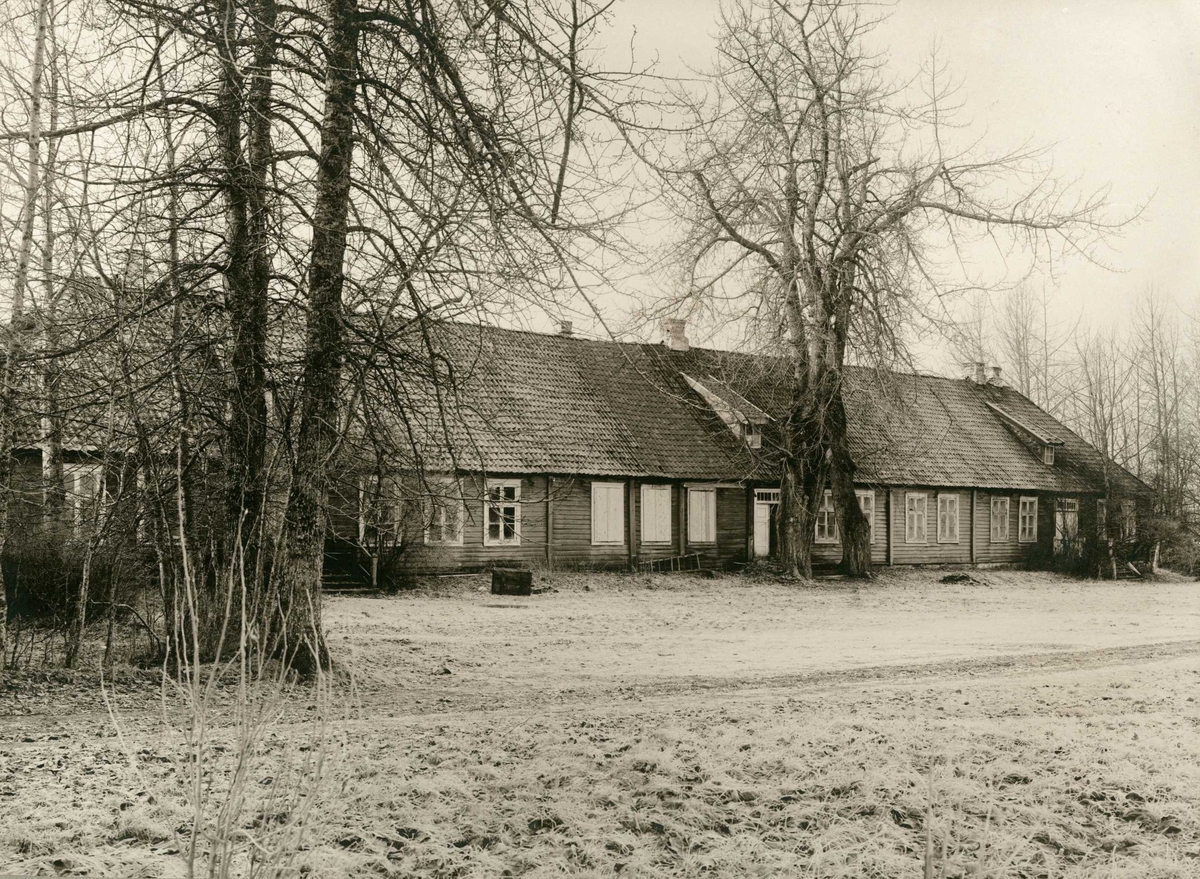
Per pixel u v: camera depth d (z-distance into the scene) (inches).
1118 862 225.6
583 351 1449.3
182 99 396.2
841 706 430.9
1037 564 1728.6
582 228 370.3
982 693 469.1
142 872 204.4
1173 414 1761.8
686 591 1178.0
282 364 429.1
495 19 383.6
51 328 414.6
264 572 463.8
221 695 419.2
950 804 264.1
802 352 1279.5
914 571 1551.4
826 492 1541.6
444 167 388.8
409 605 952.9
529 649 665.6
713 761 313.4
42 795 263.9
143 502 452.1
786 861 220.7
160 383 416.2
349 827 237.1
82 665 502.0
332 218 411.8
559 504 1266.0
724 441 1443.2
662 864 222.5
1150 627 863.7
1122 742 342.6
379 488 471.8
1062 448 1859.0
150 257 405.4
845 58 1159.0
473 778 289.4
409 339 433.1
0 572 461.4
